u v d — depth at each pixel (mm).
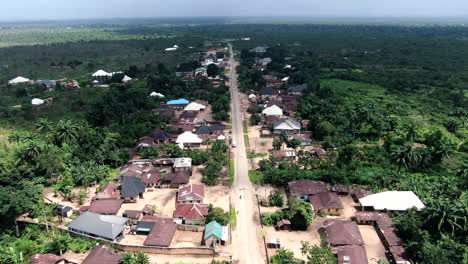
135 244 71938
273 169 99500
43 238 73250
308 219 75938
